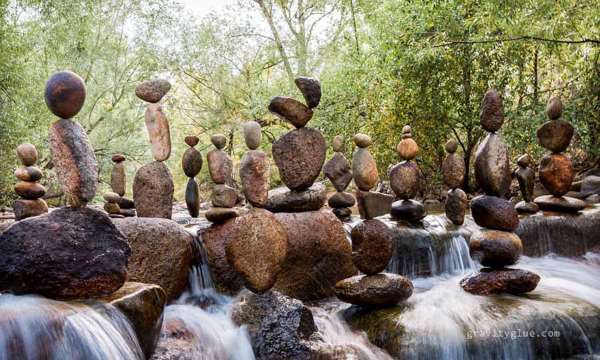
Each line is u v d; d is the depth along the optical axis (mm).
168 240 3836
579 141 9156
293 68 15000
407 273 5234
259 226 3436
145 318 2619
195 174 4746
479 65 9500
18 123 10406
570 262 5871
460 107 9750
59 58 13375
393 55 9273
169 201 4285
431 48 8766
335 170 5785
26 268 2500
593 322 3756
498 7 7598
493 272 4129
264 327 3346
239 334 3320
